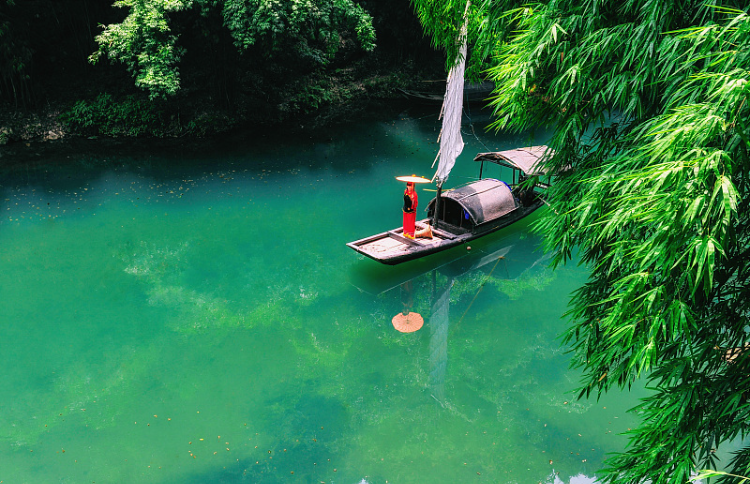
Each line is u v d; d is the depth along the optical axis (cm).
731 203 305
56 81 2008
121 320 1003
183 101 2077
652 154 369
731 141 335
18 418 776
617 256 411
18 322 985
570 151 511
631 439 451
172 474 690
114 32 1722
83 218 1374
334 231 1345
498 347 955
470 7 729
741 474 410
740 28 358
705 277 338
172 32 1850
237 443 744
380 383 869
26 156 1777
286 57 2234
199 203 1478
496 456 726
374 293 1113
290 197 1527
